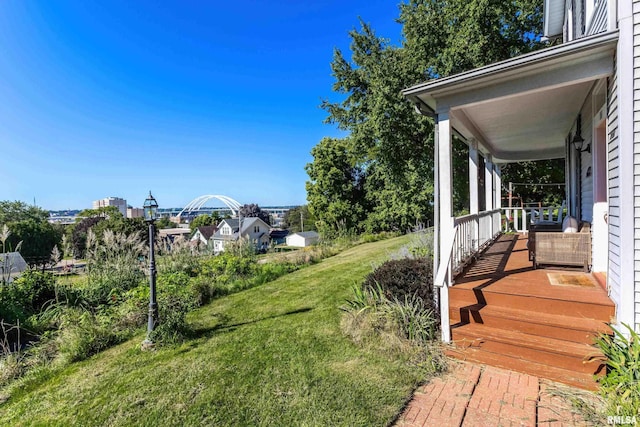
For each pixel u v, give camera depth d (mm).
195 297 5684
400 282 4156
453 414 2268
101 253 7477
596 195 4105
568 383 2580
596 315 3014
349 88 16281
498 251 6398
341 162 27203
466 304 3689
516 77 3303
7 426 2465
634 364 2074
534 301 3336
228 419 2348
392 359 3109
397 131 13586
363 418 2262
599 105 3711
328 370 2969
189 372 3105
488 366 2955
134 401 2664
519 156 8875
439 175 3889
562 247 4453
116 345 4004
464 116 4867
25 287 5633
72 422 2449
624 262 2561
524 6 11250
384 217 20906
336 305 4918
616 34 2555
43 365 3604
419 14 13445
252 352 3459
